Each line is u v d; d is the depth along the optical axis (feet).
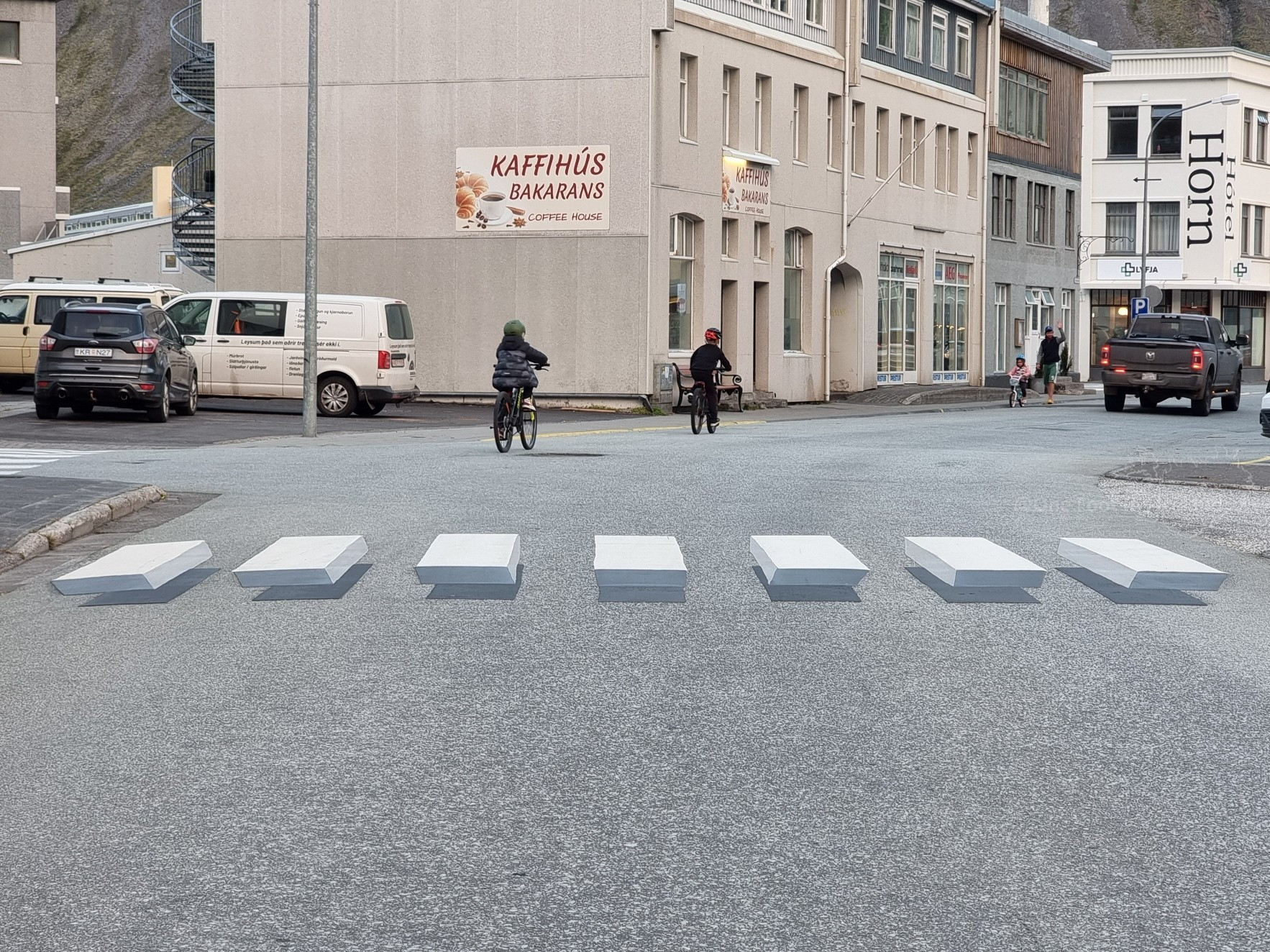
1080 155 212.84
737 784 19.88
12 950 14.70
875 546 41.14
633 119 124.16
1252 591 34.96
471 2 126.82
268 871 16.76
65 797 19.40
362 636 28.94
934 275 174.29
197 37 142.92
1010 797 19.45
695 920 15.42
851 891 16.21
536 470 63.57
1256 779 20.22
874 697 24.44
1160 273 238.27
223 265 131.85
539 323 126.41
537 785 19.84
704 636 29.01
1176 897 16.08
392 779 20.10
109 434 83.25
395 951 14.66
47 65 224.94
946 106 175.01
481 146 126.82
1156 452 83.46
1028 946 14.82
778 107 142.61
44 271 186.39
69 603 33.09
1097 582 35.94
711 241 132.87
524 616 30.78
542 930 15.15
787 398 145.69
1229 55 233.55
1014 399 151.74
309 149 88.07
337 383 105.40
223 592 33.76
